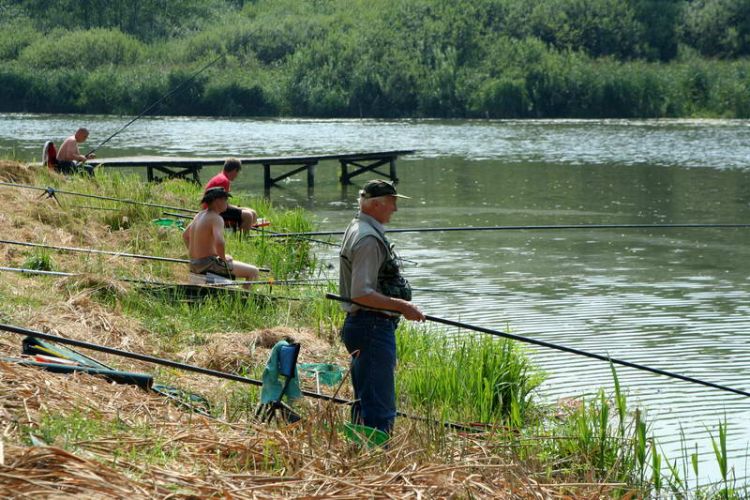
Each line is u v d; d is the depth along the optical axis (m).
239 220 20.39
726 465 8.82
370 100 77.62
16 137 53.69
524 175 38.53
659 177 37.56
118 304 12.41
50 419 6.72
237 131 61.12
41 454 5.70
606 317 15.70
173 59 87.88
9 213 18.27
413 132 61.09
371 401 8.09
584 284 18.33
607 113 75.56
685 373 12.65
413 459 7.36
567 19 85.12
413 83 77.44
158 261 16.78
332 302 14.27
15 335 9.77
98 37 89.44
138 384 8.39
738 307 16.44
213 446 6.99
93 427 6.86
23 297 11.80
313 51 80.75
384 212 8.11
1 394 6.98
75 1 101.06
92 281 13.20
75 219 19.12
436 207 29.62
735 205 29.88
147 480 5.90
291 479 6.33
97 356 10.05
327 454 7.06
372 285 7.95
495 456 7.73
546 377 12.20
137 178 26.34
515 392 11.18
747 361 13.17
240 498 5.95
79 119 72.25
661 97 75.25
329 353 11.99
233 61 84.88
